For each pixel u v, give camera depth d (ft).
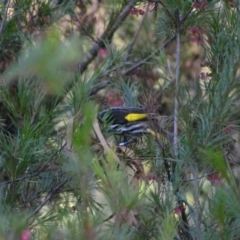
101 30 32.01
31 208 16.22
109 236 10.70
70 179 15.71
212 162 10.54
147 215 13.99
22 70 8.07
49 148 17.07
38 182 16.96
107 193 10.33
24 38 22.13
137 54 30.09
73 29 29.78
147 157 17.67
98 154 14.48
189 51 29.17
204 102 14.79
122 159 15.71
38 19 24.59
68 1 27.78
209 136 13.74
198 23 20.24
